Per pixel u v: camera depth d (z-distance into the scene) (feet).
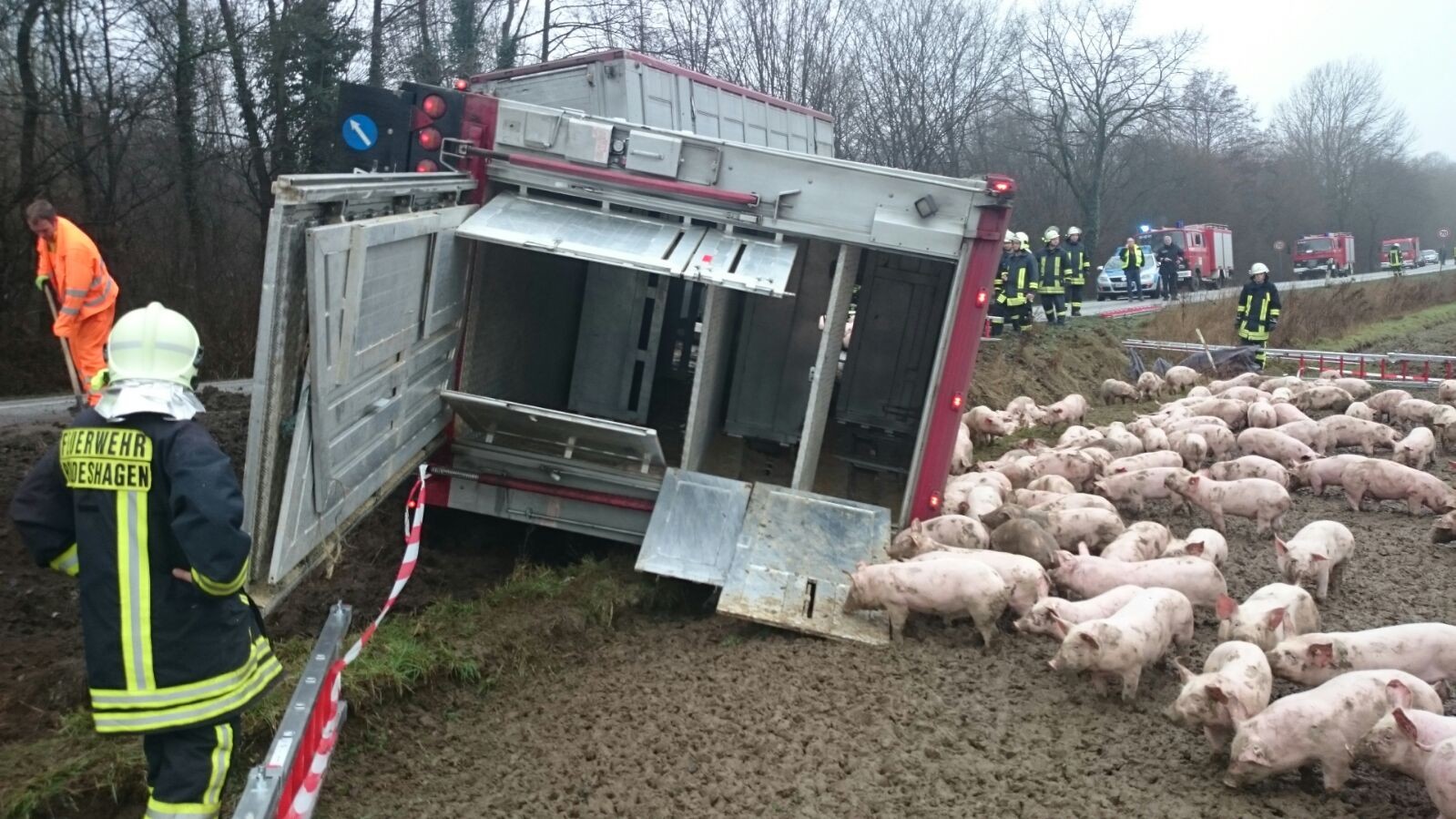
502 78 32.40
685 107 33.88
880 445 36.50
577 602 25.08
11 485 30.37
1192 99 195.42
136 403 12.33
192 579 12.35
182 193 73.56
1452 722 17.44
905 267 35.53
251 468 17.53
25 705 18.61
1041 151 171.01
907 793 17.81
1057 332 76.69
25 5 61.11
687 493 26.50
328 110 75.15
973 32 138.92
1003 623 25.75
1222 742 19.31
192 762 12.97
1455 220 353.10
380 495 23.17
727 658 23.22
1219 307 95.91
